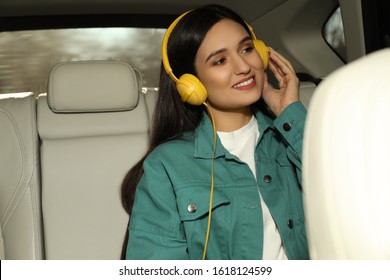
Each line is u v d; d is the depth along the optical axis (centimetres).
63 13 213
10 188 161
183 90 135
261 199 133
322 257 38
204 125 142
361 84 36
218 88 133
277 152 143
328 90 38
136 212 135
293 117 139
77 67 167
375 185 33
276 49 220
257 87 134
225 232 129
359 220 34
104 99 167
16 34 216
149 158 140
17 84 222
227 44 131
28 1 202
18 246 158
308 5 205
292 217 133
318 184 37
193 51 135
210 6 138
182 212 129
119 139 170
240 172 135
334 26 218
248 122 143
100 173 165
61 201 162
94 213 162
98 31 222
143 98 177
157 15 223
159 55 229
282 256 130
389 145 33
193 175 134
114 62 169
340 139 35
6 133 165
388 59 37
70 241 160
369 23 184
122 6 213
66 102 166
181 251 130
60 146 167
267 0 208
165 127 151
